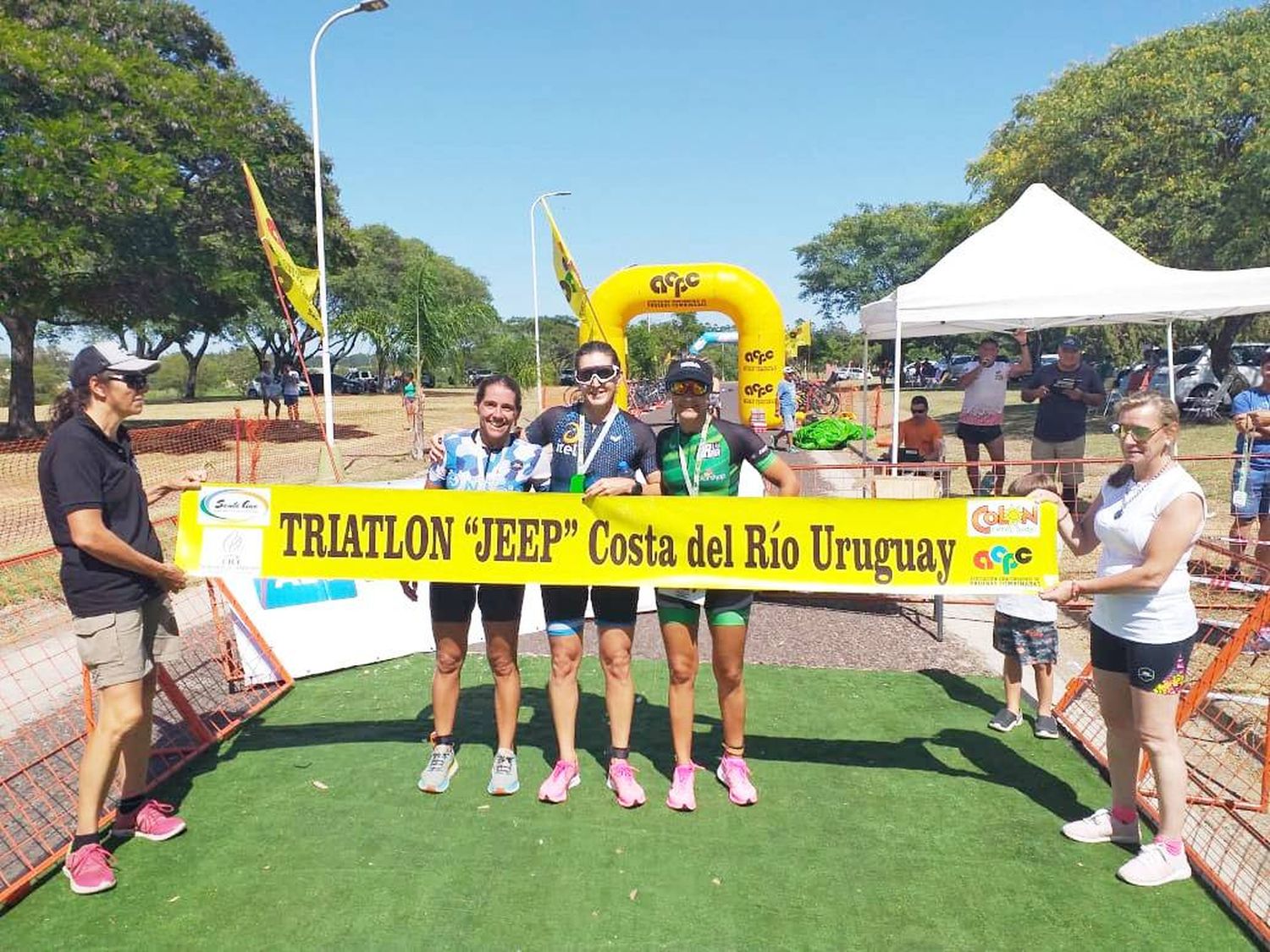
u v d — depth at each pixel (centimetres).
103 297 1900
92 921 286
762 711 457
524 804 357
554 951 268
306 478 1441
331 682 508
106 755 302
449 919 283
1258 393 659
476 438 368
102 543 285
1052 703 448
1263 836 333
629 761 398
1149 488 290
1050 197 805
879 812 350
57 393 302
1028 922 280
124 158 1591
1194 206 1795
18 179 1468
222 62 2248
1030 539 330
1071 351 833
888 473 891
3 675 529
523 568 348
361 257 2605
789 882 302
